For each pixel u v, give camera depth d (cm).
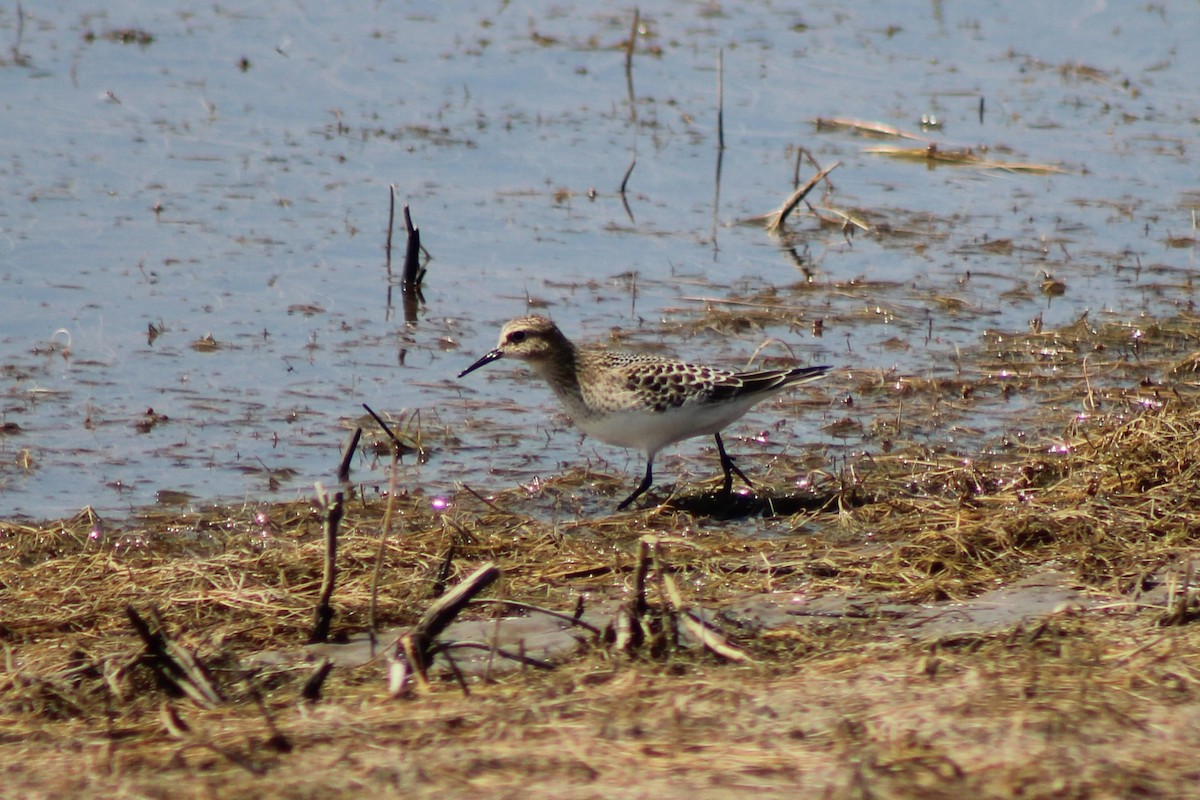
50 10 2798
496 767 706
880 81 2609
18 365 1612
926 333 1758
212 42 2697
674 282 1902
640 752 720
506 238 2028
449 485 1372
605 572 1141
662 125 2433
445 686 858
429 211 2105
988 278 1919
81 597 1074
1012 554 1130
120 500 1326
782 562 1135
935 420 1518
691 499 1340
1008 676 816
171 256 1922
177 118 2372
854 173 2270
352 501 1326
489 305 1828
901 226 2086
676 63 2689
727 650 891
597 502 1343
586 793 673
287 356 1670
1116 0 2970
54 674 902
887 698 781
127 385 1578
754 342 1723
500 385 1627
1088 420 1491
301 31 2770
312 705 835
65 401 1535
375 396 1581
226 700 865
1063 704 754
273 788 697
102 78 2505
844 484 1345
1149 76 2619
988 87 2578
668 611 931
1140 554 1104
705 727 754
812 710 771
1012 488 1312
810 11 2972
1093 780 666
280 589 1071
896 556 1135
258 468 1402
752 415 1545
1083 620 938
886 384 1609
